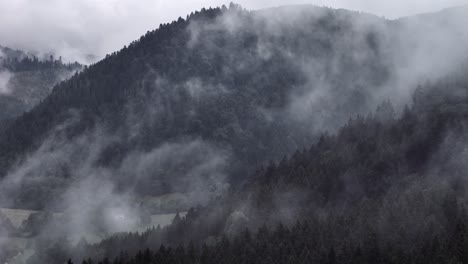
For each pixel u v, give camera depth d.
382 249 114.19
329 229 129.50
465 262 105.81
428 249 108.62
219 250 129.88
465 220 118.19
